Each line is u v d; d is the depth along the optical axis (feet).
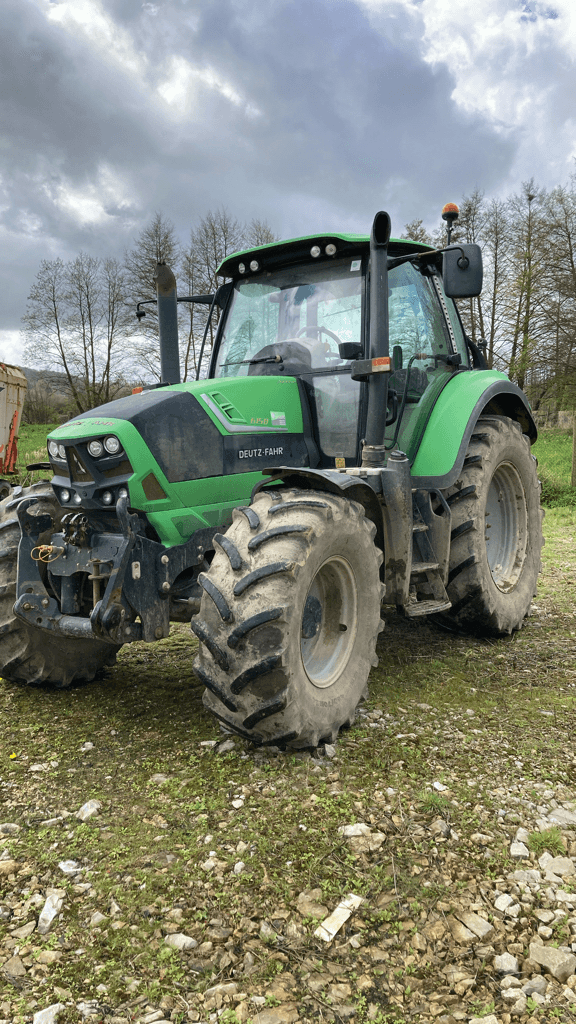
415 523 11.79
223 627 7.88
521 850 6.70
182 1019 4.90
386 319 10.26
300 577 7.94
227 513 10.06
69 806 7.61
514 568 14.58
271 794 7.75
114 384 112.47
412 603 11.56
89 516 9.48
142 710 10.38
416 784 7.95
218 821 7.23
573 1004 4.99
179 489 9.41
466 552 12.46
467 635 14.12
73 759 8.73
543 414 82.58
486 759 8.59
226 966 5.36
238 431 10.25
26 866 6.55
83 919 5.87
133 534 8.69
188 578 9.75
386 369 9.99
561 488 41.70
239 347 12.66
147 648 13.76
